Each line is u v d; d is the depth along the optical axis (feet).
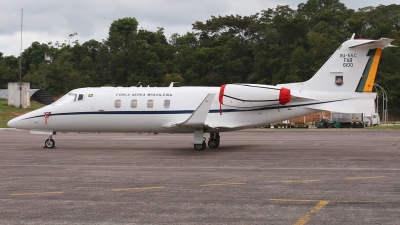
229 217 29.30
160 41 300.81
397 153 63.77
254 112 69.72
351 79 68.64
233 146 76.64
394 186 38.70
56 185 40.50
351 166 50.72
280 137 100.63
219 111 70.44
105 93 74.69
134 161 56.80
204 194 36.14
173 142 85.87
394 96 218.79
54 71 267.59
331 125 169.89
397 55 230.68
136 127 73.56
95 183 41.37
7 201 34.24
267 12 310.45
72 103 74.90
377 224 27.53
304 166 51.01
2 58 319.88
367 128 158.61
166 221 28.58
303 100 68.69
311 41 243.40
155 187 39.19
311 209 31.12
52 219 29.30
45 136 105.81
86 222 28.55
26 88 202.28
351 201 33.30
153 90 73.97
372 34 256.93
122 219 29.12
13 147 77.61
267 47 260.83
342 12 299.99
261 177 43.73
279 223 27.91
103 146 78.74
